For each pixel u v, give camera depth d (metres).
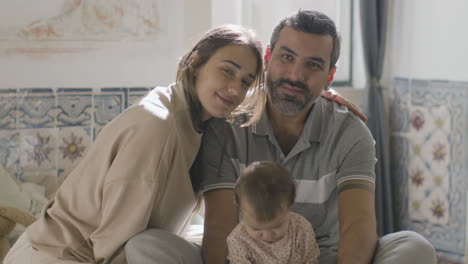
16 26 3.55
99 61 3.76
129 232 2.05
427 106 4.41
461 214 4.17
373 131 4.59
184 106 2.18
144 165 2.04
